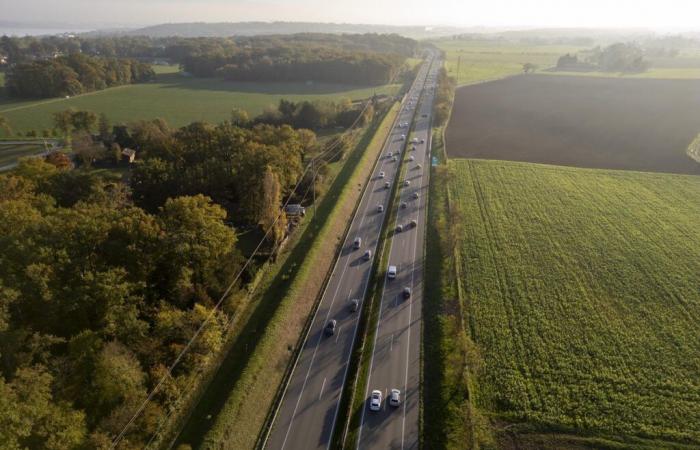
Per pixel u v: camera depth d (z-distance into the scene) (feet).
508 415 203.92
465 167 522.47
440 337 252.62
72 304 206.69
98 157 500.74
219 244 273.75
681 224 380.37
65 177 357.20
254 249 337.93
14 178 321.52
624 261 325.01
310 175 437.58
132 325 212.23
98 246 248.11
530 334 254.47
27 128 651.66
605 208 412.57
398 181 482.28
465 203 423.23
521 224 381.60
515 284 298.97
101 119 588.91
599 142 629.10
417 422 203.41
